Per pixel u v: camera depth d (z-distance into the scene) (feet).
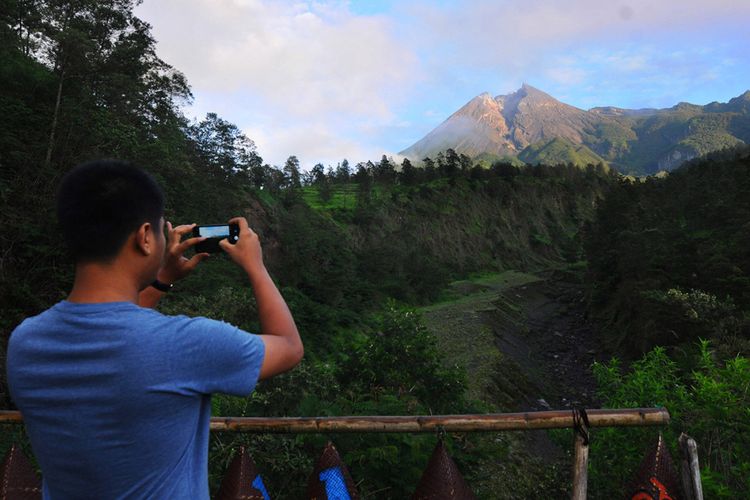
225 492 4.49
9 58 70.90
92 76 74.69
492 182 349.00
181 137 117.70
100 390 2.41
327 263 140.77
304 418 5.05
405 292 161.07
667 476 4.24
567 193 399.03
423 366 30.01
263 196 168.96
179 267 3.54
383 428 4.82
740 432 15.79
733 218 122.93
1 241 47.34
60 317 2.64
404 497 16.20
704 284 92.27
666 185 211.61
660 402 18.10
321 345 86.17
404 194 304.71
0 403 29.73
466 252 272.92
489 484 35.83
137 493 2.47
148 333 2.52
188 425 2.59
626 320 108.68
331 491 4.66
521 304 167.02
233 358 2.61
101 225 2.62
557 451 46.88
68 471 2.49
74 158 57.82
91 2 75.00
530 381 79.97
